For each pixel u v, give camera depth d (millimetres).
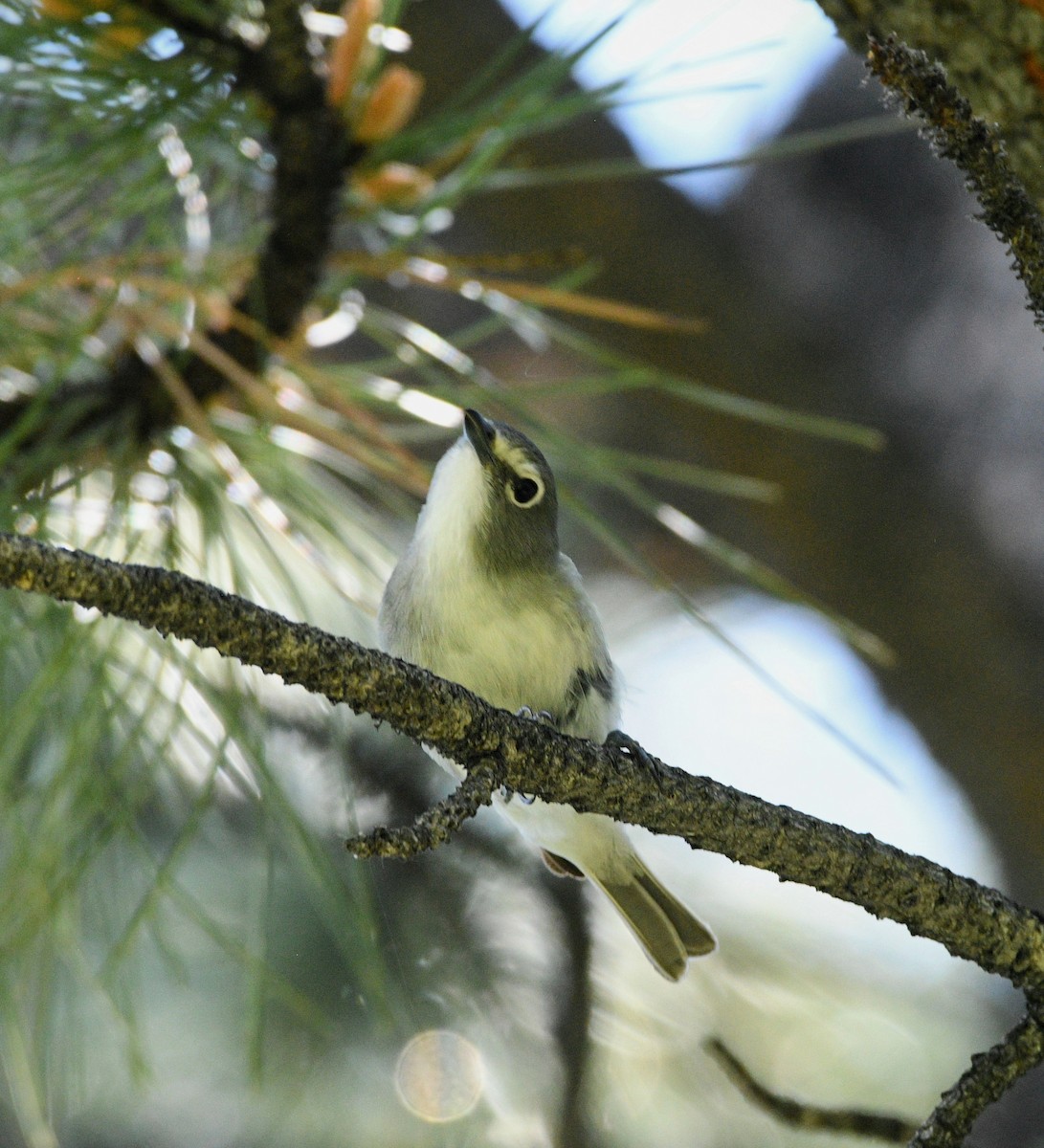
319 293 3895
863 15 3840
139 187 3867
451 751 3795
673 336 4062
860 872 3807
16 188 3857
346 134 3877
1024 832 4035
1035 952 3809
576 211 4062
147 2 3863
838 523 4051
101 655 3846
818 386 4055
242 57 3869
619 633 4102
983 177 3801
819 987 3992
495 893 3938
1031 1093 3998
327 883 3854
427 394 3887
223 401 3887
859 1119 3832
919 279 4055
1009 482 4035
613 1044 3961
